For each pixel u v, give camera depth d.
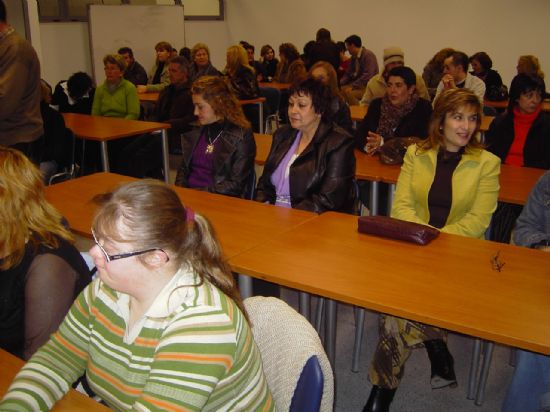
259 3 9.91
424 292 1.56
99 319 1.09
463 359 2.50
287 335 1.11
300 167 2.58
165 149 4.54
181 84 5.38
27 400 1.03
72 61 8.05
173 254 0.99
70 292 1.36
